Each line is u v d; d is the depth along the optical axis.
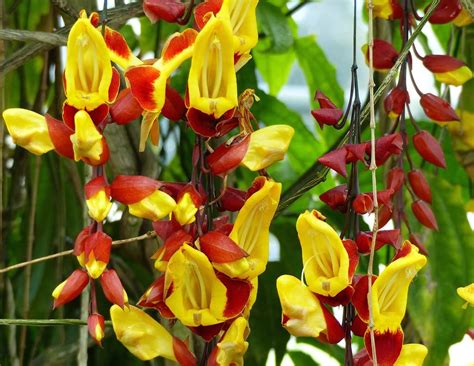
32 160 1.27
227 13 0.91
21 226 1.28
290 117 1.36
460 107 1.19
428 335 1.12
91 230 0.92
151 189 0.91
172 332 1.10
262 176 0.93
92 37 0.90
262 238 0.93
